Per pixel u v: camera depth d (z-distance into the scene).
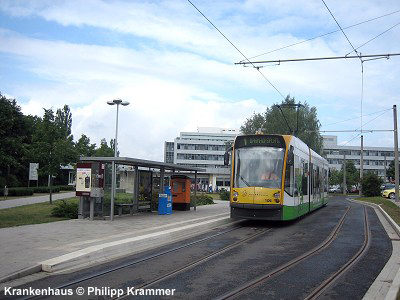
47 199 34.62
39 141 29.30
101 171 17.75
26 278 8.06
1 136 19.66
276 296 7.02
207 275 8.49
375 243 13.02
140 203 21.92
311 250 11.55
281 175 16.94
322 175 29.17
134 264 9.55
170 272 8.71
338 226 17.62
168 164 21.39
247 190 16.94
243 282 7.92
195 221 17.92
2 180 45.50
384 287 7.57
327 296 7.11
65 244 11.01
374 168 133.62
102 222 16.81
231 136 132.12
